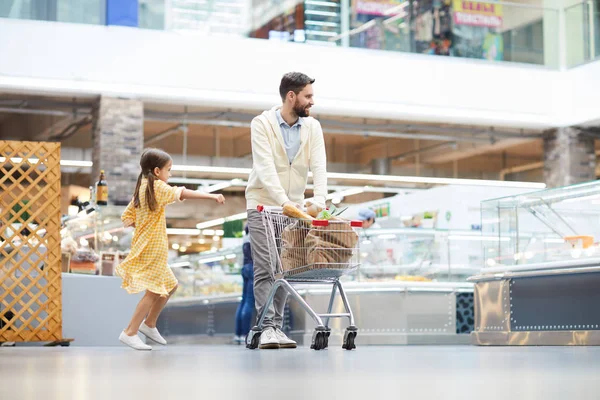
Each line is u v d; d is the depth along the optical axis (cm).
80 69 1312
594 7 1543
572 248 692
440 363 355
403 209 1252
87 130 1584
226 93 1393
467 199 1140
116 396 204
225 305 1168
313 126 578
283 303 570
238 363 362
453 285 984
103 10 1334
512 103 1541
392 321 961
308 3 1448
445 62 1511
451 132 1667
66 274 855
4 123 1555
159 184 587
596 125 1584
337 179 1823
